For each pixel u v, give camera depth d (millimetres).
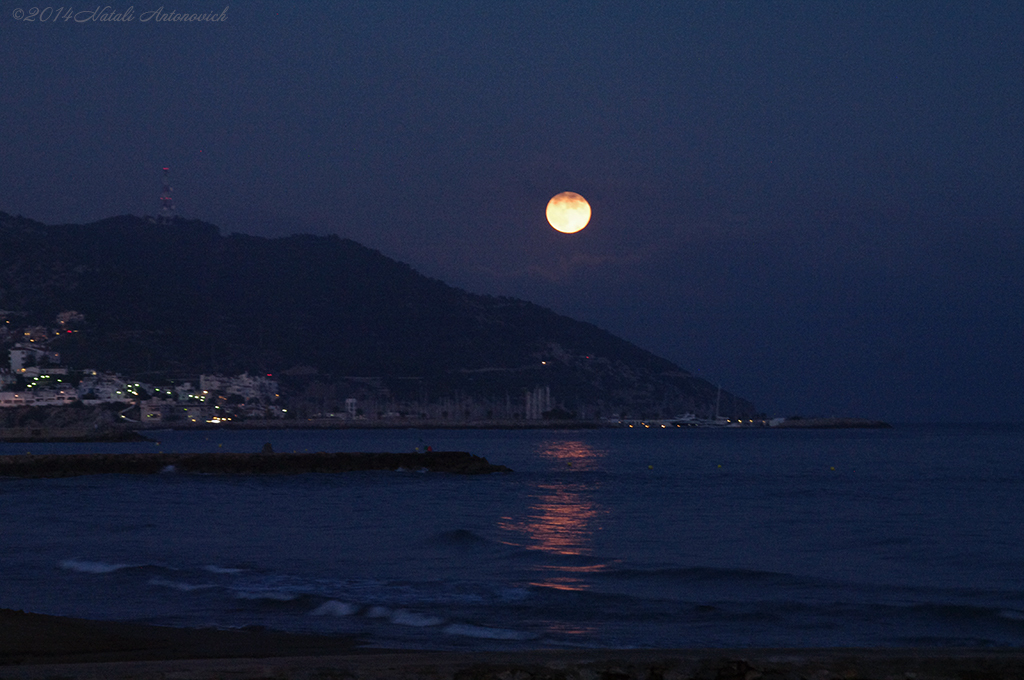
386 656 14367
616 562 29297
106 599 21609
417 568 27469
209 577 24750
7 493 61438
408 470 88750
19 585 23391
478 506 52750
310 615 20109
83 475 81375
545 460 134375
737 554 31906
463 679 12383
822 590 24391
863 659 13281
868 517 46469
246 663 13555
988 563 29781
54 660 15188
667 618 20562
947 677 12367
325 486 70438
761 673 12602
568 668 12836
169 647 16484
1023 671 12562
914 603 22328
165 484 71625
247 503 53625
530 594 22875
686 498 60438
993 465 114625
